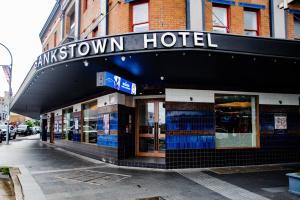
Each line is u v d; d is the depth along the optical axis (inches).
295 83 424.8
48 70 370.9
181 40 292.7
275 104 431.8
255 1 431.5
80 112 612.7
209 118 395.5
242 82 409.1
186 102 391.2
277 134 426.0
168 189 275.7
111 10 451.8
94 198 245.4
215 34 298.0
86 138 573.3
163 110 441.1
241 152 403.5
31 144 878.4
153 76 382.6
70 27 733.9
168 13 391.9
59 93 597.3
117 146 411.8
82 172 358.6
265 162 413.7
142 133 453.4
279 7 422.0
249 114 425.4
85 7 599.2
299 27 453.1
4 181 331.6
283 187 281.1
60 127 797.2
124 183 299.3
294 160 430.0
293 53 326.3
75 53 317.7
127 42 299.3
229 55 309.7
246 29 431.2
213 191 268.8
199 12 398.0
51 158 502.3
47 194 257.3
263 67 354.3
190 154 382.0
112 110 432.1
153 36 294.2
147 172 357.4
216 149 393.1
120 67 347.6
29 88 539.2
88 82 447.5
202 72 363.9
